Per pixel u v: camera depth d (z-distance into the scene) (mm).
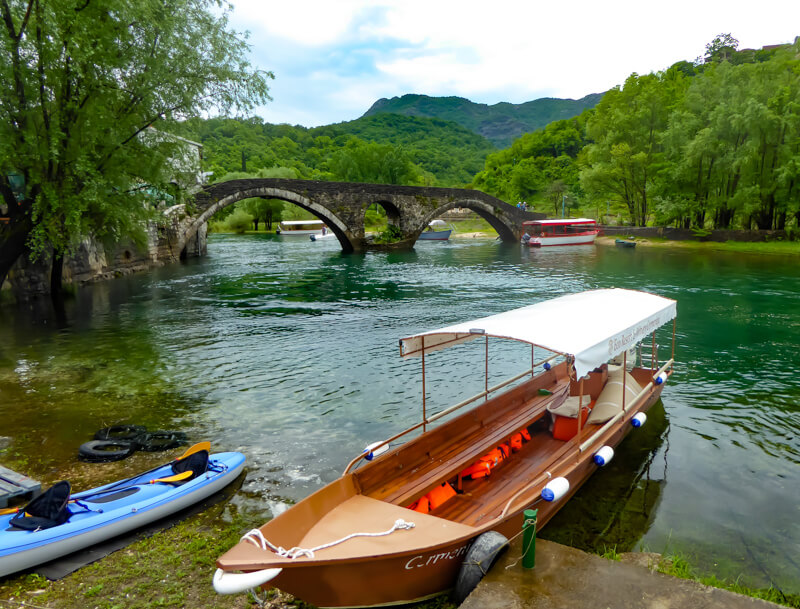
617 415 9516
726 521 8031
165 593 6223
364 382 14625
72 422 11875
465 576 5965
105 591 6246
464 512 7617
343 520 6359
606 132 70125
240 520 7922
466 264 44250
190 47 20781
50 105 18234
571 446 9531
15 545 6465
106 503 7652
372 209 109750
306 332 20531
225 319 23062
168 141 22203
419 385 14391
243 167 141000
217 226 96688
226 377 15102
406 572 5754
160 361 16750
